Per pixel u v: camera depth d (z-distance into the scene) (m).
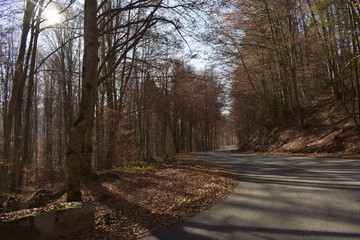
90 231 5.42
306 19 24.66
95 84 8.02
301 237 4.36
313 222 5.01
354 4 17.33
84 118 7.60
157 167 16.42
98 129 19.56
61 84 24.22
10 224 4.51
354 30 18.23
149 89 21.77
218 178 10.97
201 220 5.71
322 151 20.02
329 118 24.36
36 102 27.89
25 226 4.61
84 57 8.95
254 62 32.41
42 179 20.64
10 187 13.52
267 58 31.02
